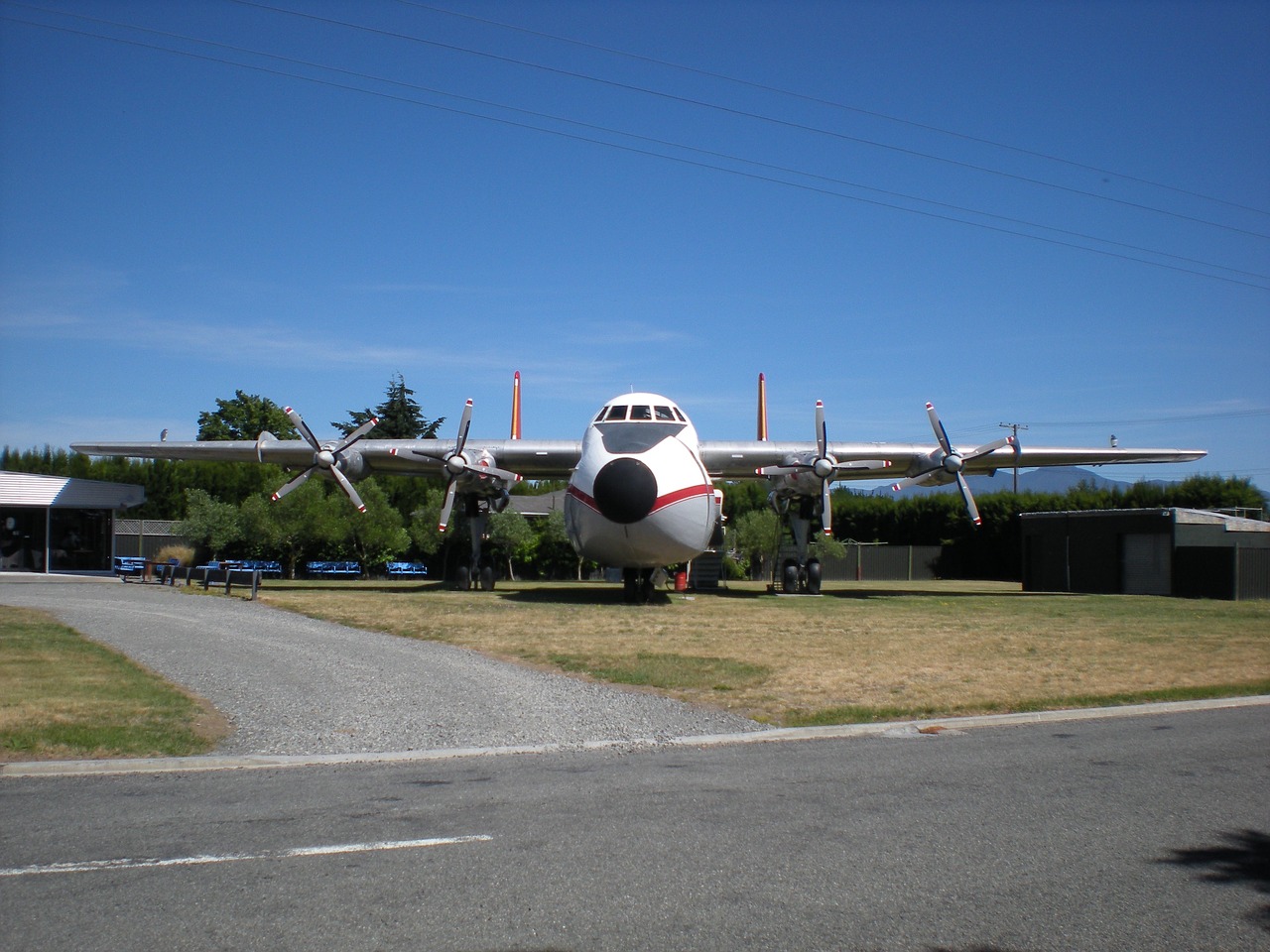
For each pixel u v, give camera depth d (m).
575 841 5.23
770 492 26.45
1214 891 4.59
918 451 26.47
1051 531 32.50
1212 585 26.80
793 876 4.75
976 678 11.24
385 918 4.17
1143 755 7.46
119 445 25.84
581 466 21.36
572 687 10.35
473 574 26.80
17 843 5.09
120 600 20.30
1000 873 4.81
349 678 10.63
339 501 36.88
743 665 12.05
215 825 5.45
